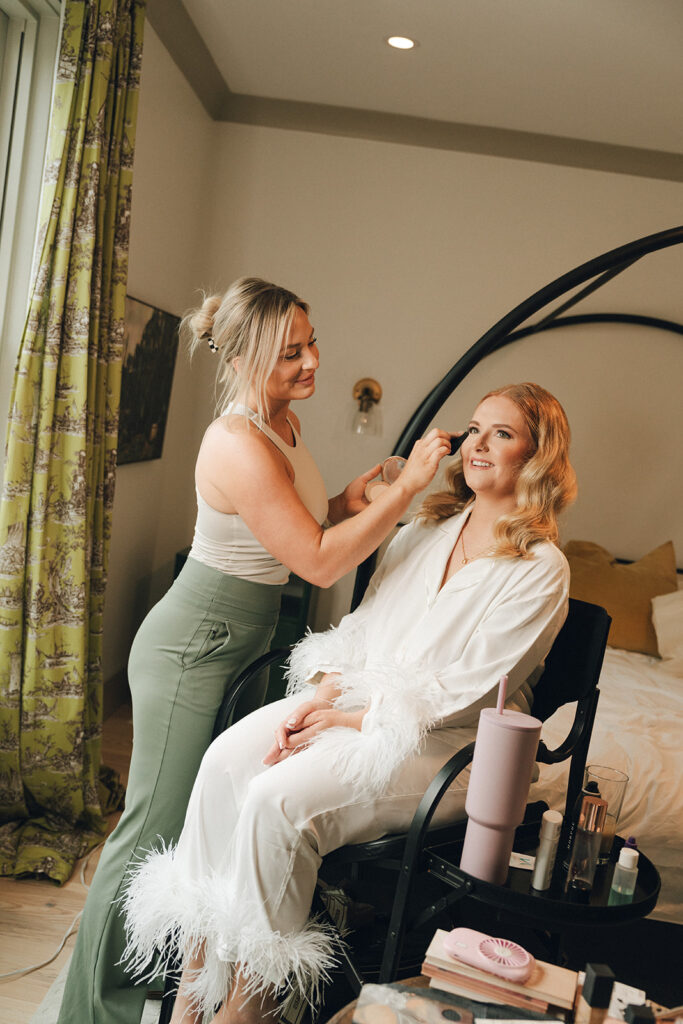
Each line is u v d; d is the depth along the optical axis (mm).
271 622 1780
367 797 1441
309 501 1785
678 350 3982
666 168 3879
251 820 1406
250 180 4020
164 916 1458
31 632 2350
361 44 3141
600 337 3994
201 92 3693
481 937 1188
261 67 3527
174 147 3449
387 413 4098
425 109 3752
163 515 4020
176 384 3863
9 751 2385
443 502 1789
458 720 1531
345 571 1615
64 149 2271
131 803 1722
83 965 1688
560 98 3391
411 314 4043
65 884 2262
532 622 1521
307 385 1707
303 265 4055
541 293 2072
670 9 2572
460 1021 1062
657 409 4008
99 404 2525
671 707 2664
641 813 2135
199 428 4164
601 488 4055
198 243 4027
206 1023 1505
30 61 2404
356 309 4059
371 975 1564
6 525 2285
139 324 3158
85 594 2441
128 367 3105
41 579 2346
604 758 2234
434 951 1152
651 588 3582
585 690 1660
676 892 2105
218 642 1710
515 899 1312
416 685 1470
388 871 2037
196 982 1450
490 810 1319
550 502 1596
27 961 1924
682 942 2092
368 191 3994
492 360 4031
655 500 4039
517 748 1307
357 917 1759
